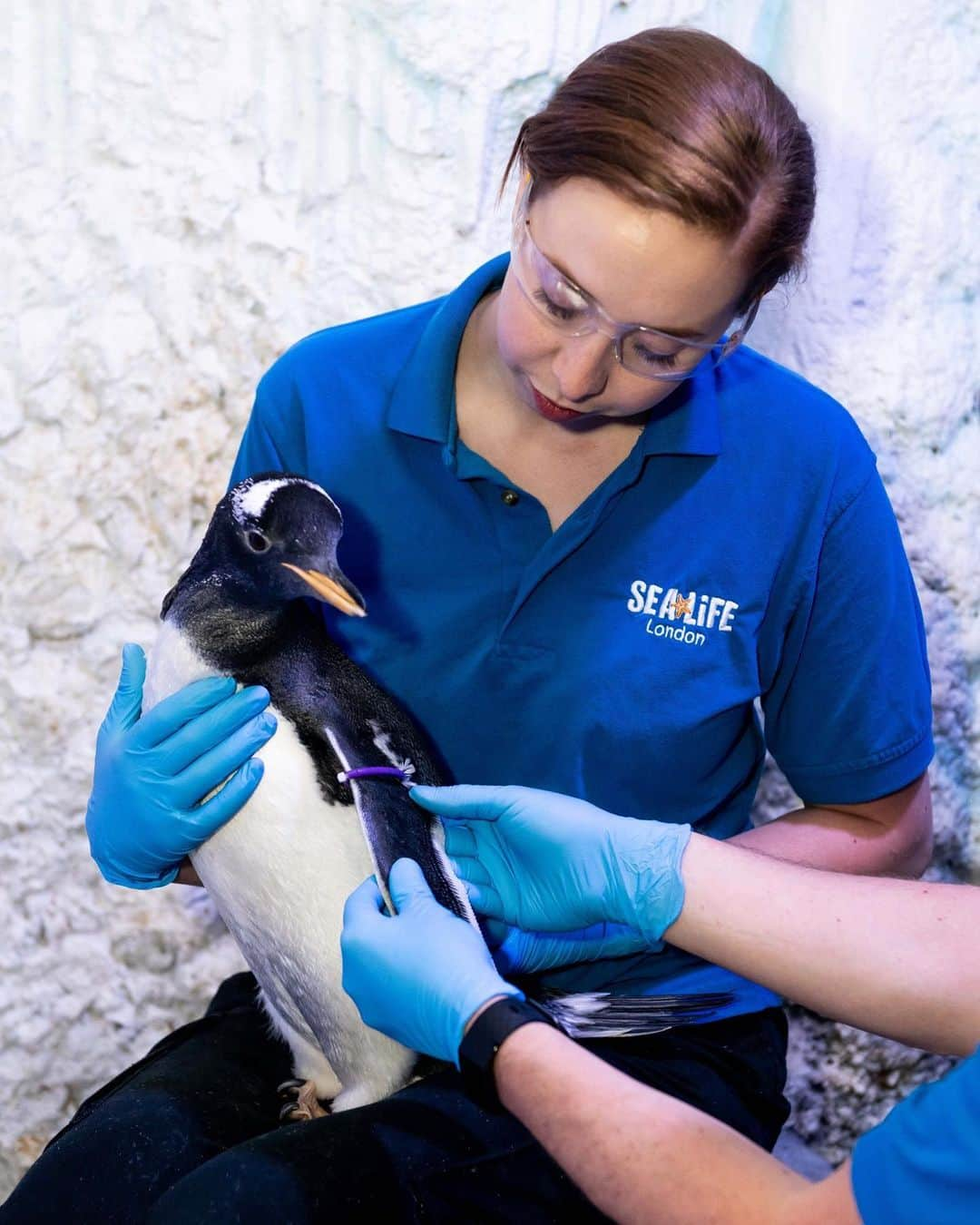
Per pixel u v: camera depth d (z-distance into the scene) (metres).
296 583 1.23
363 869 1.31
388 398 1.37
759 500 1.35
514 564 1.34
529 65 1.83
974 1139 0.80
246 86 1.84
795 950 1.17
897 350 1.94
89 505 1.88
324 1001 1.34
